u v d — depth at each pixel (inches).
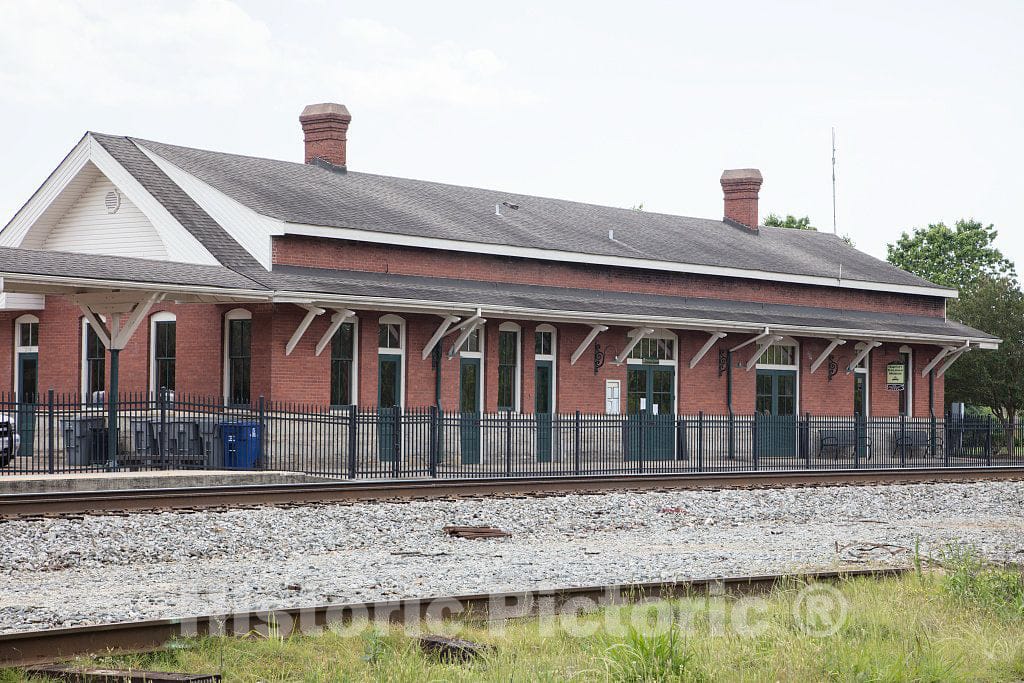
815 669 369.4
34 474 872.3
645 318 1208.8
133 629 359.6
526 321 1196.5
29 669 332.2
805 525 733.9
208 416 1032.8
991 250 2391.7
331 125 1301.7
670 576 518.3
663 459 1131.3
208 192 1100.5
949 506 855.1
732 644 390.9
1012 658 385.1
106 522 596.4
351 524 642.2
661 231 1475.1
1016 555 630.5
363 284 1083.9
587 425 1148.5
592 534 671.8
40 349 1186.0
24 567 507.8
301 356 1050.1
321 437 1040.8
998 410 1718.8
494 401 1174.3
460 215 1268.5
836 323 1417.3
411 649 367.9
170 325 1109.1
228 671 342.0
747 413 1369.3
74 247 1170.0
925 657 378.9
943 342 1508.4
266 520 631.8
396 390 1117.1
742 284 1405.0
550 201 1475.1
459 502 734.5
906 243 2456.9
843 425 1379.2
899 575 518.6
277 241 1056.8
